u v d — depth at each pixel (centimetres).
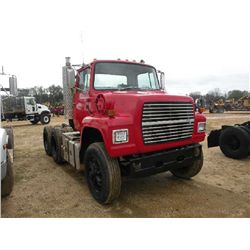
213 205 369
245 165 592
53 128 652
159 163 367
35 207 369
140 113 331
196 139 406
